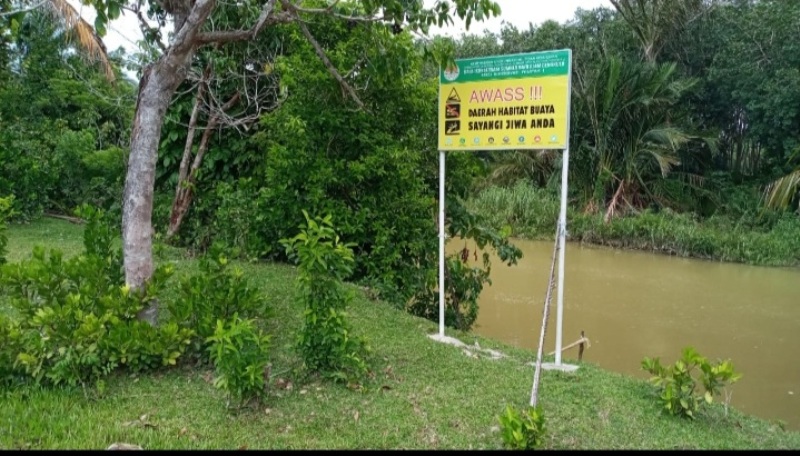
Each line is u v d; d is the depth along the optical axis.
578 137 20.81
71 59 13.73
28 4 5.93
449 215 7.18
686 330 7.67
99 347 3.51
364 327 5.02
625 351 6.73
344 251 3.81
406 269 6.59
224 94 8.53
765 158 21.19
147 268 4.05
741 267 14.29
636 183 20.27
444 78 4.97
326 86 6.21
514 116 4.71
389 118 6.61
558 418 3.50
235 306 4.11
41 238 8.08
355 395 3.68
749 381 5.89
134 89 13.53
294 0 4.90
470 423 3.36
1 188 9.09
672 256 15.95
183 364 3.92
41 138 11.68
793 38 18.19
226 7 6.61
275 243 7.02
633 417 3.61
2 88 12.47
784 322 8.22
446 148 5.00
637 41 22.72
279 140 6.96
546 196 20.45
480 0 4.50
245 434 3.09
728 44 20.12
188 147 8.09
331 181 6.30
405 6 4.75
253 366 3.26
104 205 10.37
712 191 20.28
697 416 3.77
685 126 20.84
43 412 3.13
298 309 5.19
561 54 4.49
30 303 3.74
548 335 7.24
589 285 10.59
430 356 4.46
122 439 2.94
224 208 7.30
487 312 8.21
